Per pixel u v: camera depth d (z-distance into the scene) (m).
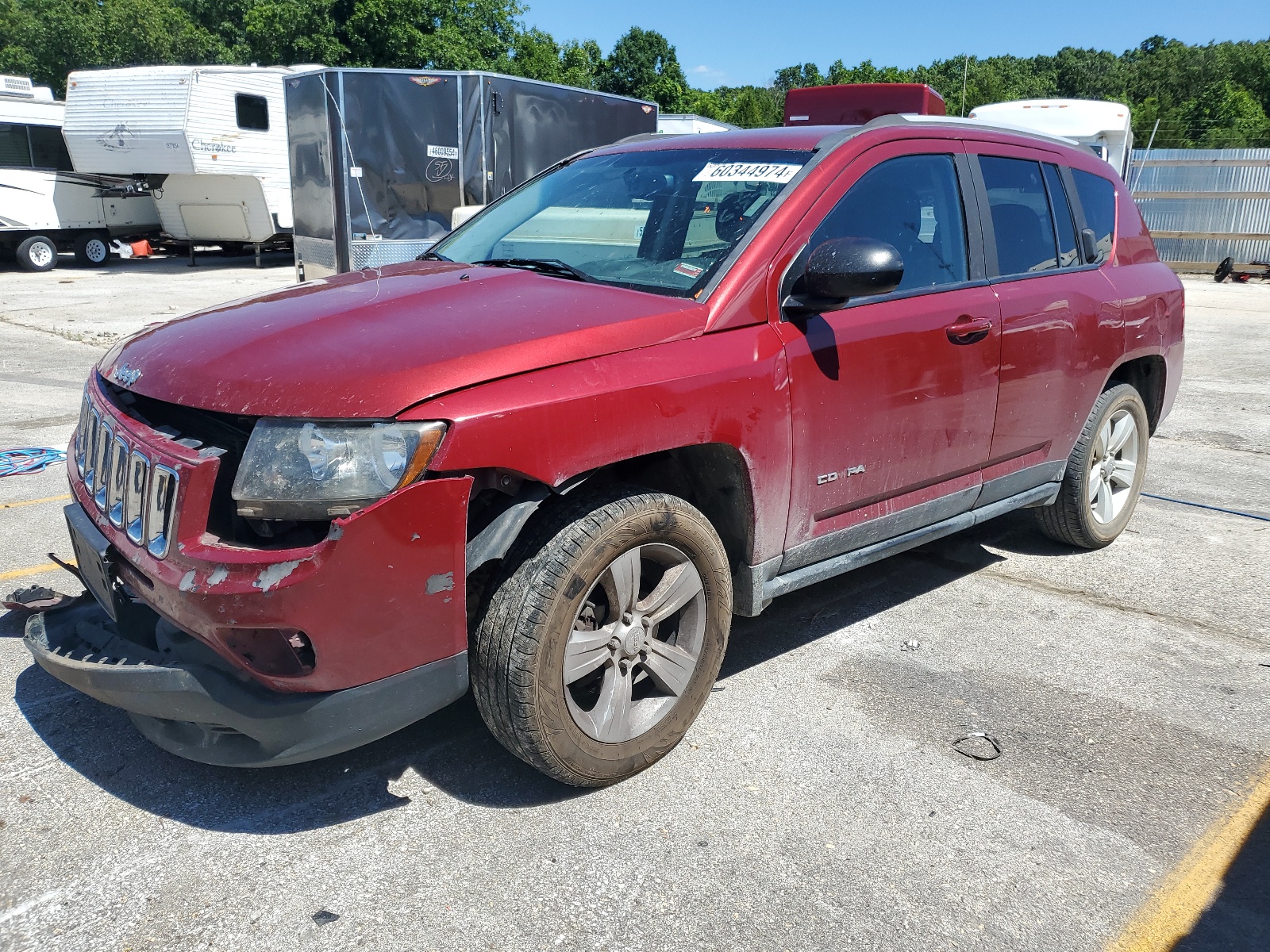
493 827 2.57
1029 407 3.90
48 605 3.30
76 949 2.12
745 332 2.87
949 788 2.79
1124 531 5.11
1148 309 4.58
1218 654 3.70
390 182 12.19
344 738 2.33
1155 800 2.76
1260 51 74.38
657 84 64.56
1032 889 2.38
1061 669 3.55
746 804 2.69
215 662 2.35
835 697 3.30
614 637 2.67
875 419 3.22
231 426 2.39
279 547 2.24
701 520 2.78
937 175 3.58
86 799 2.66
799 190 3.09
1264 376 9.73
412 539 2.25
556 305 2.73
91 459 2.81
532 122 13.05
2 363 9.49
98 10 38.16
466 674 2.46
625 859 2.45
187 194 19.56
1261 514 5.41
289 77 12.71
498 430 2.32
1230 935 2.24
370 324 2.60
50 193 19.22
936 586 4.34
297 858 2.43
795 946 2.18
